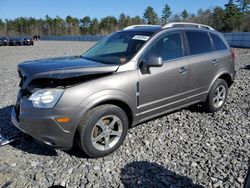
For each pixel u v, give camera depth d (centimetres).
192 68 500
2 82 927
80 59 467
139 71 421
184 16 8562
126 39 481
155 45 454
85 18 11412
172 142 448
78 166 376
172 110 489
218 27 6738
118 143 409
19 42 4200
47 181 343
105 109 382
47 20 11706
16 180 344
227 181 344
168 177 351
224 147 431
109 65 409
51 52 2486
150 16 9788
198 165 379
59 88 356
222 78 600
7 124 508
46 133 359
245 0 6794
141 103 429
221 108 609
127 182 341
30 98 364
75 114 358
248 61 1514
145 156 403
